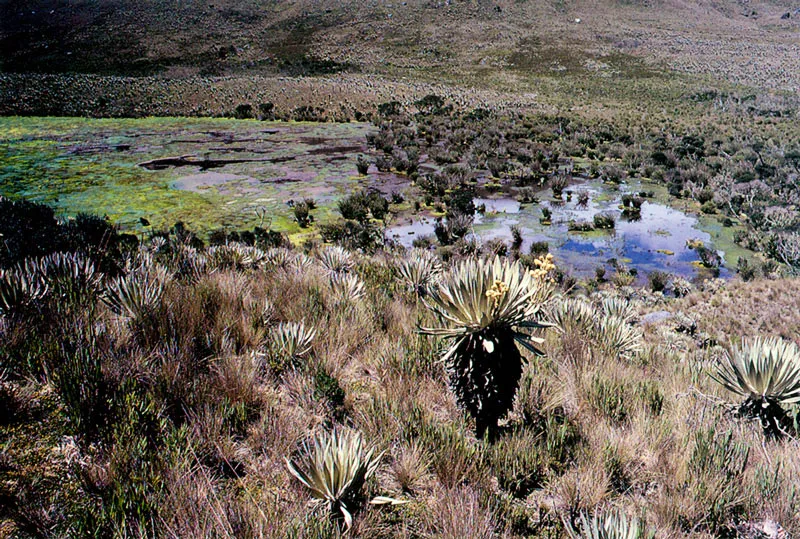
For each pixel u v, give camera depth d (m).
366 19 136.50
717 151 43.44
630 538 2.17
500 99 73.38
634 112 65.62
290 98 67.94
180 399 3.07
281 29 132.75
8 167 35.06
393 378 3.96
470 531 2.33
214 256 7.72
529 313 3.07
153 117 60.66
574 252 22.42
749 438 3.62
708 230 25.88
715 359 6.53
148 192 29.59
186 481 2.35
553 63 102.06
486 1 145.38
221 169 35.75
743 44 115.94
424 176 34.22
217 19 139.00
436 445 3.01
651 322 14.30
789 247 22.55
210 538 2.03
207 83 76.50
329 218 25.59
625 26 130.62
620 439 3.29
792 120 59.75
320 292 5.91
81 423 2.56
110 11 142.88
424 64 103.94
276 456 2.79
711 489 2.71
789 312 16.12
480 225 25.56
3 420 2.60
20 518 2.00
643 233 25.16
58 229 7.88
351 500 2.47
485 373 3.07
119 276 4.64
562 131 51.47
